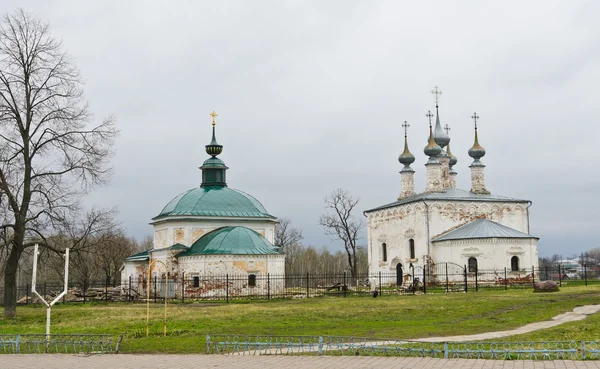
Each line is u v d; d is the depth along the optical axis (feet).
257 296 189.47
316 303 150.92
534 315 112.98
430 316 115.96
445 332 91.45
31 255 145.38
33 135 133.80
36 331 103.91
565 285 201.26
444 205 235.81
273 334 91.97
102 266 272.72
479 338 83.76
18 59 131.44
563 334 82.38
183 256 202.69
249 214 224.12
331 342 76.13
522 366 60.64
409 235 241.55
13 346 79.10
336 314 121.49
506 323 102.32
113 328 105.50
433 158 253.44
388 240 255.50
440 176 251.60
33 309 156.35
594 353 65.46
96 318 124.57
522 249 222.07
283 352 73.92
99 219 159.12
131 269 233.35
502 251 218.79
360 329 96.48
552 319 106.01
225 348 76.28
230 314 125.59
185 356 72.79
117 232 194.70
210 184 236.02
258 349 76.38
